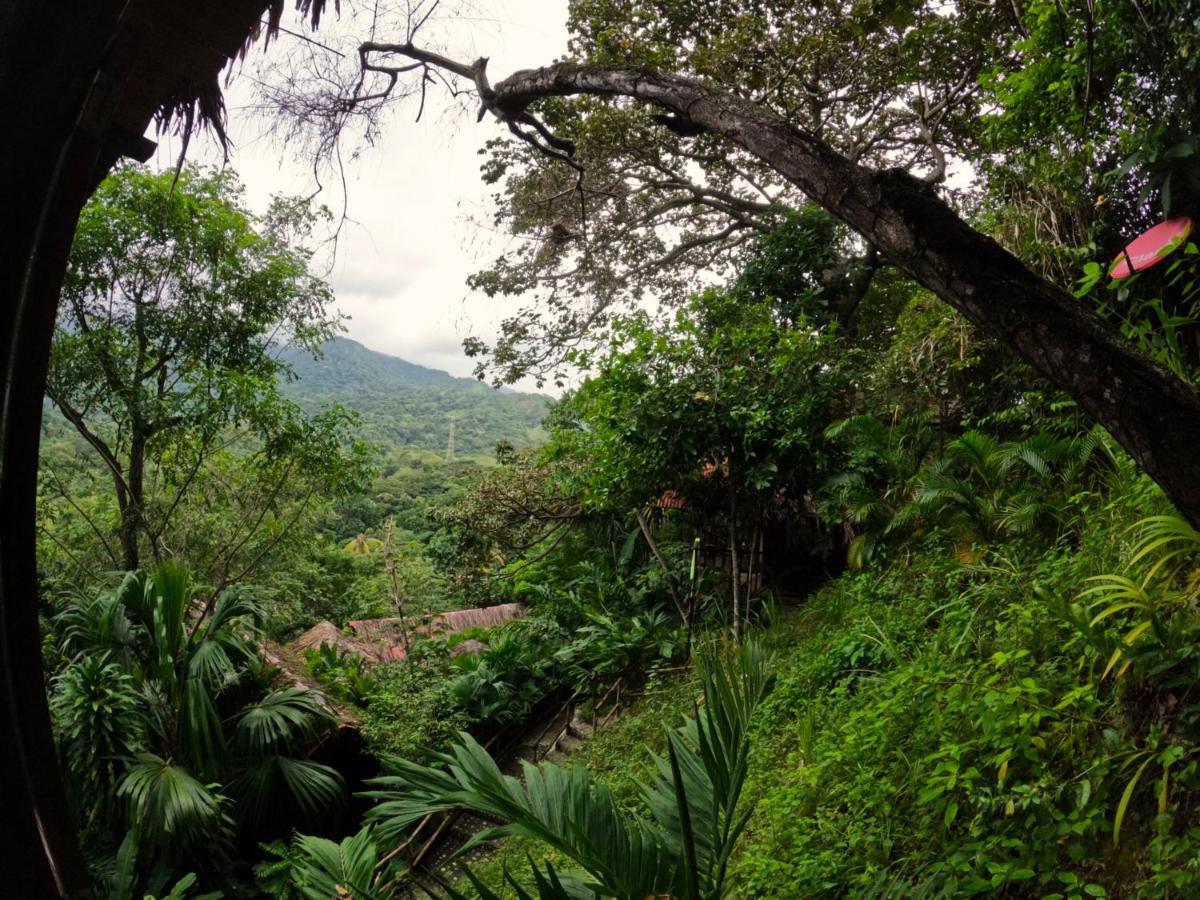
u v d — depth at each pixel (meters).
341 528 22.98
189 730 6.57
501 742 9.44
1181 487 1.96
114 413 8.83
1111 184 4.47
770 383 7.75
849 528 8.30
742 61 9.02
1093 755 2.71
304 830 7.47
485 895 2.05
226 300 9.23
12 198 1.08
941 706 3.47
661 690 7.60
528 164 14.34
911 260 2.29
